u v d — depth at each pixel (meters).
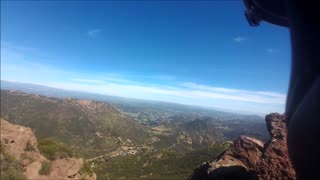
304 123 0.99
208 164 10.95
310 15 1.10
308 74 1.09
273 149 8.77
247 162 10.02
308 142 0.95
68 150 39.25
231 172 9.91
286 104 1.24
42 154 36.41
